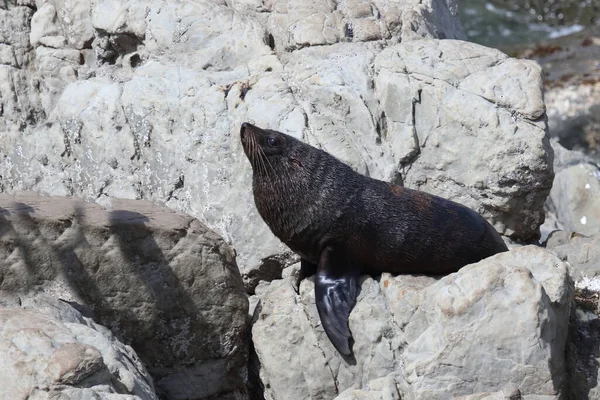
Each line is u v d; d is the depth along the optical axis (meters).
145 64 41.69
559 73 72.75
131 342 31.08
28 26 45.44
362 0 43.09
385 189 32.78
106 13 42.75
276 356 31.23
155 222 30.48
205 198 38.31
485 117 36.94
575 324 29.95
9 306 28.86
